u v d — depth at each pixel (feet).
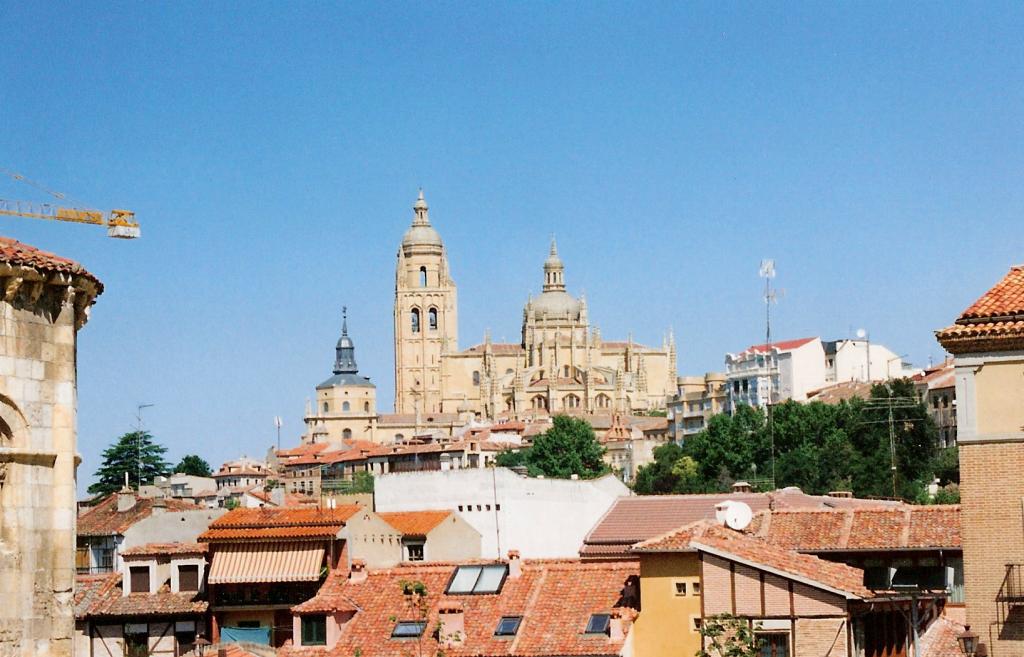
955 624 237.66
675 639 258.57
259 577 345.10
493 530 443.32
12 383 164.55
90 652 351.87
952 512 276.21
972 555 220.84
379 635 284.82
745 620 236.63
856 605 241.35
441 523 396.16
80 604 355.77
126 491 508.12
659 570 261.24
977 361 221.87
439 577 295.69
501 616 277.85
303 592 344.08
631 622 261.44
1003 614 218.79
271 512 368.07
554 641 267.18
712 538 253.24
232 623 347.15
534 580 285.23
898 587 261.65
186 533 419.95
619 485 494.18
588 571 283.38
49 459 167.94
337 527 350.64
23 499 165.37
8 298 164.14
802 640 239.50
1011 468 219.61
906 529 273.54
